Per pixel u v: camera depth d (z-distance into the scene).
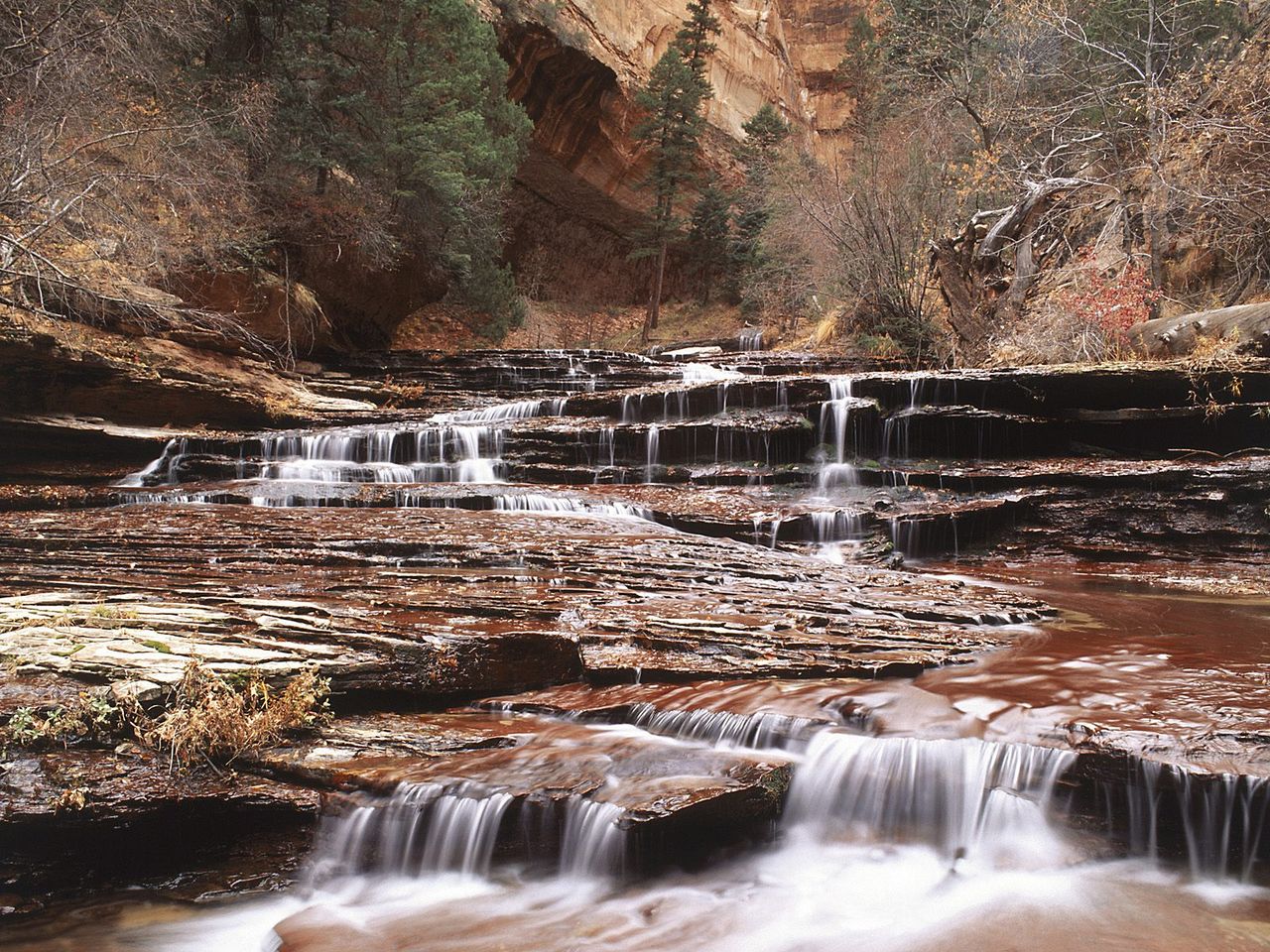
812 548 9.80
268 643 5.16
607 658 5.55
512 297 29.55
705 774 4.34
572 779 4.23
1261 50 16.02
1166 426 12.27
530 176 35.66
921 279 21.61
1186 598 8.16
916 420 12.71
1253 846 3.85
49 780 3.98
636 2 39.56
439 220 21.78
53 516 9.15
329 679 4.85
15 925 3.72
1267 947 3.42
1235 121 15.00
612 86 36.16
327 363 19.53
